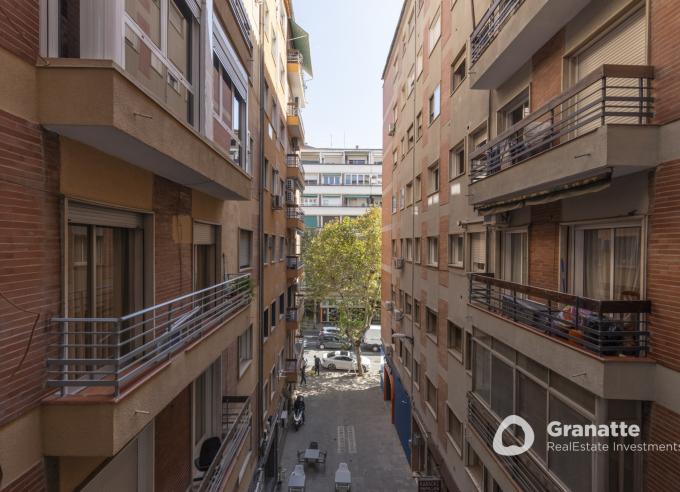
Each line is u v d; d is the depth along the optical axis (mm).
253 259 12078
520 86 7785
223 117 7430
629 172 4801
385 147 26016
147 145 3875
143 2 4449
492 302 8992
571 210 6258
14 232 3012
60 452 3311
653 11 4551
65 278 3539
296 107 21172
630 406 4660
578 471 5090
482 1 9531
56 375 3410
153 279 5227
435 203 13688
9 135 2959
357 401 23266
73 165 3654
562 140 6430
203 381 8156
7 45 2943
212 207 7789
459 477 10781
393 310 20766
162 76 4961
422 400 15148
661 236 4438
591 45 5836
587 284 6090
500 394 7574
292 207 20281
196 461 7047
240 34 8070
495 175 7293
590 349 4957
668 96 4332
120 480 4754
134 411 3703
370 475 15250
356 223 28641
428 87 14711
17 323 3045
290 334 21969
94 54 3602
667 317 4316
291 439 18438
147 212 5125
